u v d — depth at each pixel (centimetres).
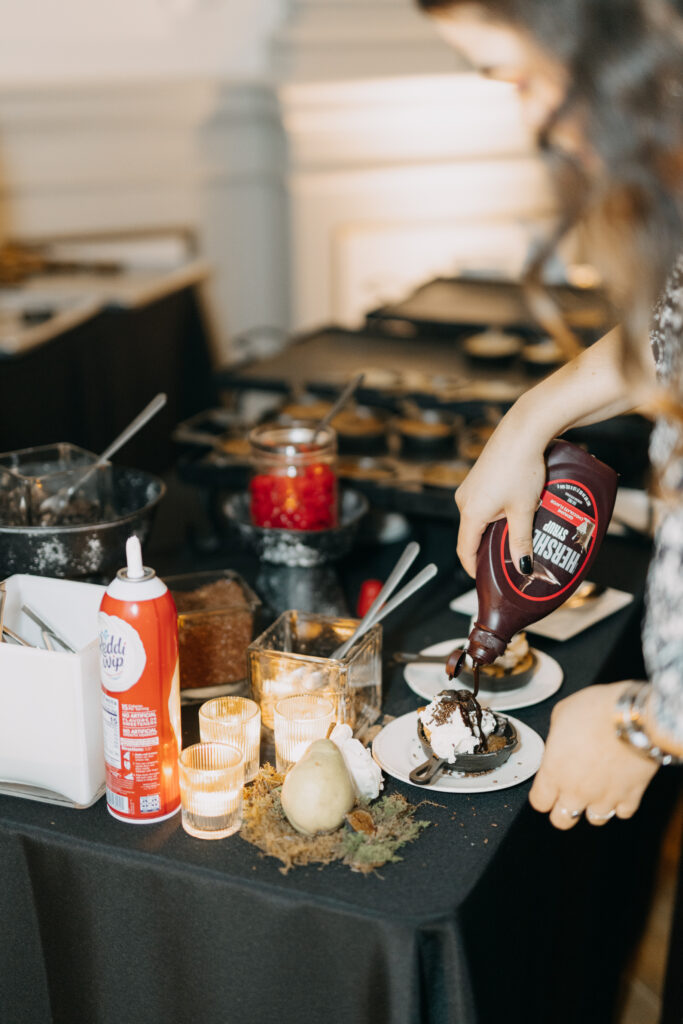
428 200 351
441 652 122
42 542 115
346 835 89
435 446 183
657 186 62
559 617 131
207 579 121
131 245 320
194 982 91
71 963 96
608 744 85
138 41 320
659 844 181
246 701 99
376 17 326
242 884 86
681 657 73
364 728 106
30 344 233
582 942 134
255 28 332
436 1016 85
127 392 280
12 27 303
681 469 73
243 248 358
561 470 98
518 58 65
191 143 337
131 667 88
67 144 318
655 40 60
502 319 238
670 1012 137
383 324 258
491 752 98
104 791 97
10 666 92
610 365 98
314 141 339
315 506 136
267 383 210
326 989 86
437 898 84
